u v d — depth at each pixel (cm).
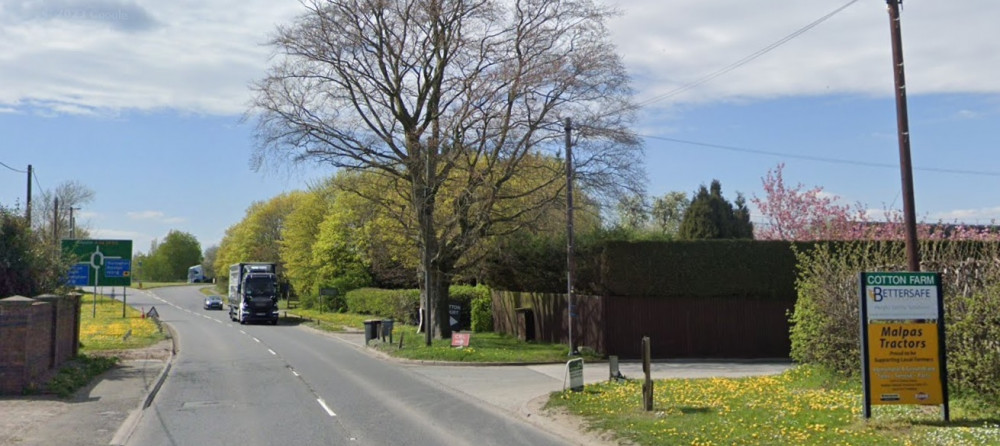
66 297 2105
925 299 1162
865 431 1066
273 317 5372
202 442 1176
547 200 3161
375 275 6606
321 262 6744
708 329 3011
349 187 3450
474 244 3338
